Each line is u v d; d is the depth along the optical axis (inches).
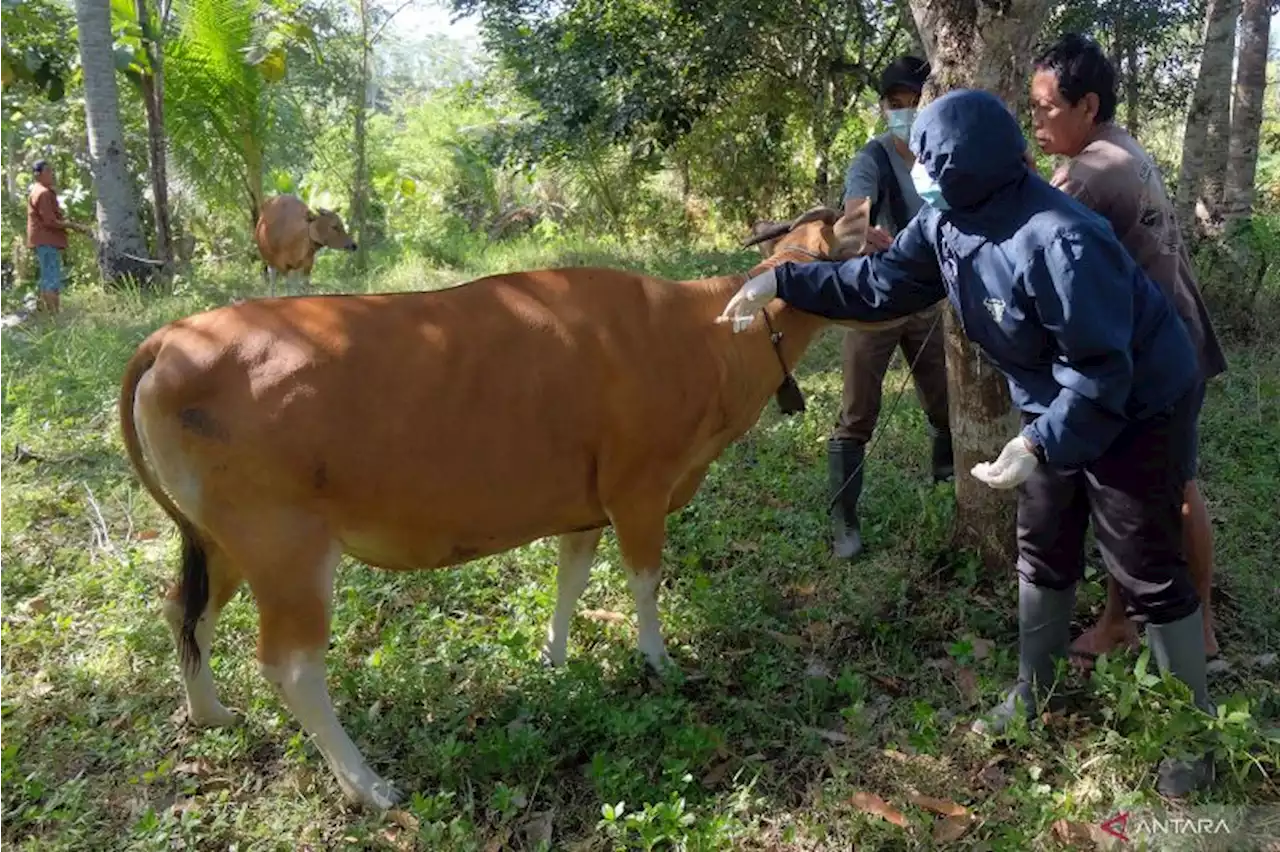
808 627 161.0
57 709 146.6
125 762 136.5
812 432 234.4
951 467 202.2
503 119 701.9
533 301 132.3
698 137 569.3
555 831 124.3
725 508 200.7
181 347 120.9
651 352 136.6
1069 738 131.7
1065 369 109.3
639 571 144.6
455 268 515.8
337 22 557.0
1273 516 183.0
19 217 578.9
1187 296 133.3
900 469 213.9
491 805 124.5
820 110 512.7
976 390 165.0
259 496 120.1
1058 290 105.3
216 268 552.7
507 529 134.3
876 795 122.1
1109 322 104.6
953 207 112.2
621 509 140.3
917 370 192.1
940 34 155.0
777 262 148.5
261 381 118.5
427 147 773.9
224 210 556.1
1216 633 152.1
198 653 137.3
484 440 126.8
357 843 120.6
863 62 496.4
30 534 199.9
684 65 474.3
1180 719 116.6
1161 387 113.1
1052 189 110.8
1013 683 142.9
